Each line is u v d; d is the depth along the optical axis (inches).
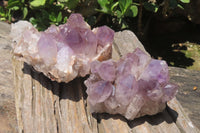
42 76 21.2
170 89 19.1
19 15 34.0
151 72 19.3
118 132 19.1
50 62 20.1
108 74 19.3
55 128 19.0
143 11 35.7
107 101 19.3
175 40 36.3
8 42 24.3
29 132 18.8
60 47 20.4
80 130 19.1
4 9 34.9
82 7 31.0
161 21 36.2
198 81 23.7
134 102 19.0
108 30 21.1
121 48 23.6
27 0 32.8
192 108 22.1
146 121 19.5
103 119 19.7
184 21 36.9
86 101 20.5
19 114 19.4
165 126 19.3
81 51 20.6
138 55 20.1
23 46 20.7
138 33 34.5
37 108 19.6
